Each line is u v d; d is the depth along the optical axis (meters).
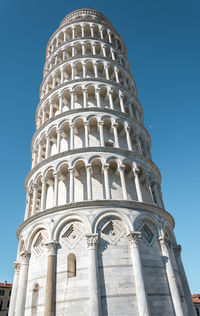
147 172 27.73
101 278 18.89
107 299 18.03
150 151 34.12
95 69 35.22
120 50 44.38
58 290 19.30
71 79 34.59
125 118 30.91
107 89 33.06
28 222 24.70
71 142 27.56
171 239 25.67
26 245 23.34
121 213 22.03
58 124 29.56
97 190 25.50
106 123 30.38
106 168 24.95
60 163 25.97
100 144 27.30
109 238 20.94
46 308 18.41
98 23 43.91
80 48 40.06
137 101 36.78
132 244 20.53
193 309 21.66
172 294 20.27
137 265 19.50
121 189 26.16
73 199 23.44
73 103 31.44
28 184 29.86
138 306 17.91
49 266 20.11
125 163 26.75
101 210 21.84
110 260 19.81
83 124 30.31
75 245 20.81
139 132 31.77
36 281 20.88
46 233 22.48
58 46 41.19
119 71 37.62
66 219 21.94
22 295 21.05
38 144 32.03
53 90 34.34
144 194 28.25
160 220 24.12
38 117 37.19
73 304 18.28
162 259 22.03
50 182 28.02
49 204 27.28
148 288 19.39
